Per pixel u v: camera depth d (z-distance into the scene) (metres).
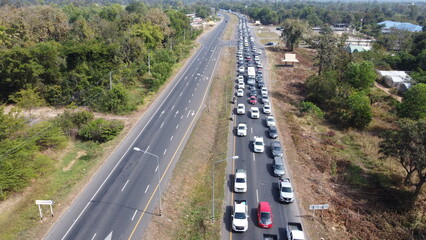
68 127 54.66
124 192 39.97
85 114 57.00
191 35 147.62
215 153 50.19
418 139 39.31
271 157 49.03
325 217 36.28
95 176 43.44
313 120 65.00
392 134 42.78
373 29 171.88
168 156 48.34
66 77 68.25
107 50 78.25
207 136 56.22
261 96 77.38
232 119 62.66
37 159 42.97
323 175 45.47
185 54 114.44
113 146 51.44
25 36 83.19
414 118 61.53
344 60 78.25
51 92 66.12
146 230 33.72
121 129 56.41
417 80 87.44
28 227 34.09
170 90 79.06
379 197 41.56
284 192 38.56
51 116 59.81
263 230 34.09
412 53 116.94
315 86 74.75
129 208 37.06
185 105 69.38
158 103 70.44
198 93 77.12
